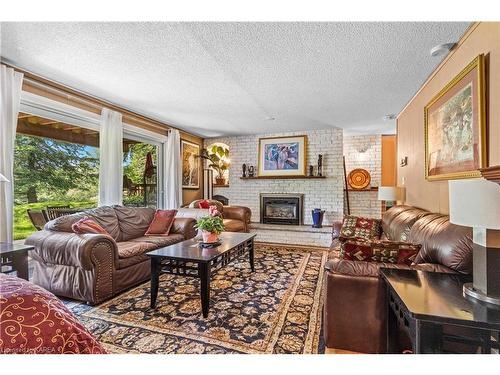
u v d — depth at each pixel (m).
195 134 5.91
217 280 2.93
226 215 5.15
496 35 1.72
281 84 2.99
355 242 1.72
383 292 1.53
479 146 1.86
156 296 2.30
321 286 2.76
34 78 2.76
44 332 0.89
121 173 3.77
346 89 3.15
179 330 1.90
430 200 2.86
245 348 1.68
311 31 1.96
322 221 5.31
